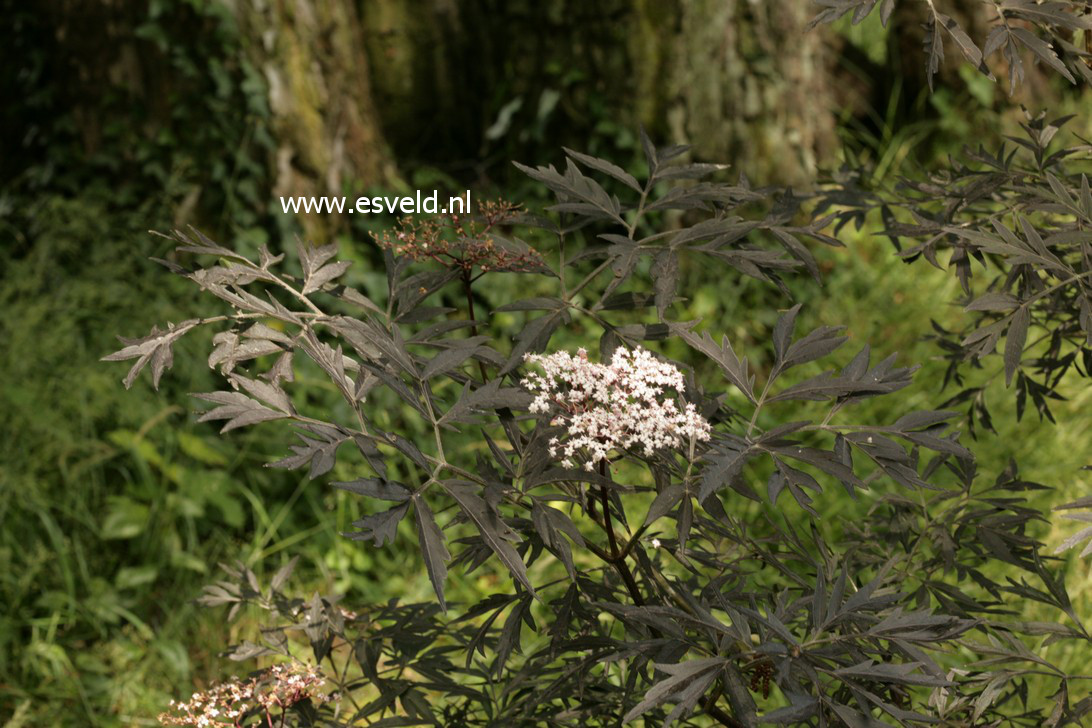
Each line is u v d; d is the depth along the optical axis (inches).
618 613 54.1
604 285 186.7
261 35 177.6
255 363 164.4
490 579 149.1
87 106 180.9
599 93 195.9
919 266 195.3
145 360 59.6
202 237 64.9
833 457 52.2
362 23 209.8
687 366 61.9
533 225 68.9
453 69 211.9
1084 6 64.1
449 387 159.8
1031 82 223.8
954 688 66.0
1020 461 149.0
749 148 195.5
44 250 170.7
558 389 58.8
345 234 184.1
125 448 152.9
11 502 144.8
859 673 49.7
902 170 214.7
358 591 149.8
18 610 138.6
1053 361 80.4
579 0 194.1
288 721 70.5
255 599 82.2
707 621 52.9
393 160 206.8
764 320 188.1
